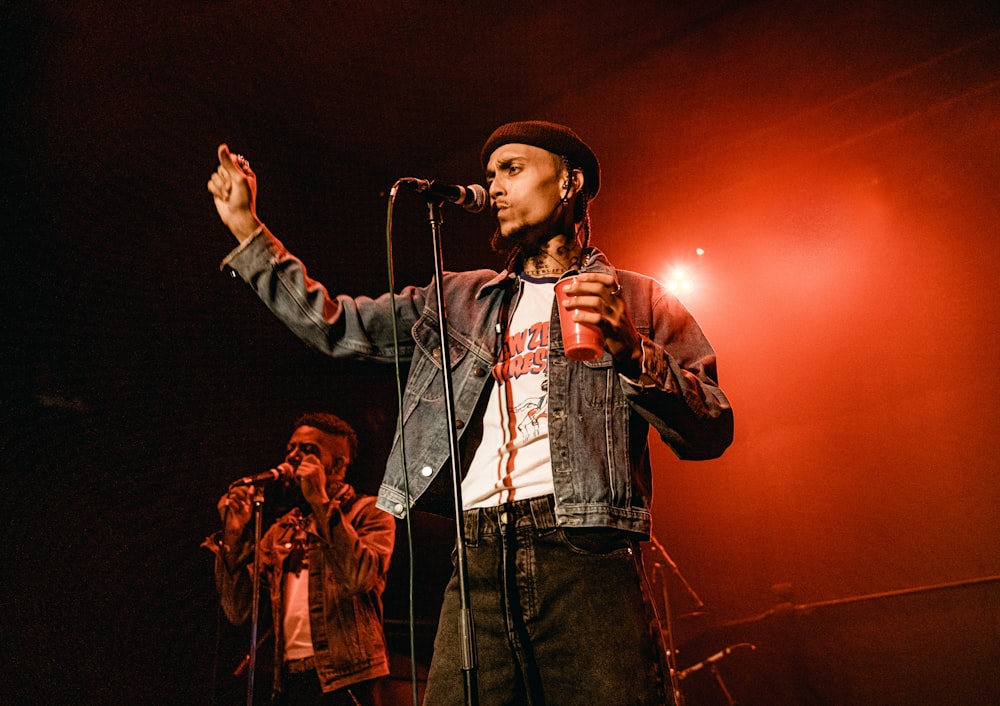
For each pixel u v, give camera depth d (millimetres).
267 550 3268
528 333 1796
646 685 1459
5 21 4043
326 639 2996
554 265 1941
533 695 1524
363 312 1895
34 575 4180
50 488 4375
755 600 6094
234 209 1804
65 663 4082
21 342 4449
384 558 3271
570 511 1540
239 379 5148
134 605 4375
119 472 4613
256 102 5043
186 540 4684
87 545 4379
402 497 1751
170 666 4320
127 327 4797
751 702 4766
